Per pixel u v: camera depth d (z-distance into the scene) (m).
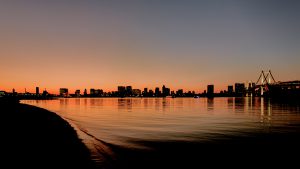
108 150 22.78
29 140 24.98
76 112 87.31
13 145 22.23
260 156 21.36
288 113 77.38
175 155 21.42
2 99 173.50
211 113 77.69
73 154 19.92
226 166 18.48
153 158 20.30
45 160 17.64
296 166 18.67
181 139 29.56
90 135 32.12
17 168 15.62
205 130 37.66
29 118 50.12
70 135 30.38
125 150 23.14
